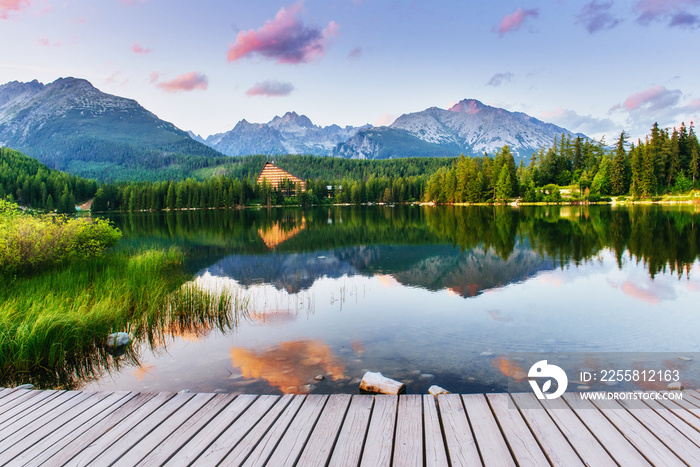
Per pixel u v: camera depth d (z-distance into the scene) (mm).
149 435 4535
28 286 12547
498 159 112625
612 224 40344
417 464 3852
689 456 3840
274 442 4316
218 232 44719
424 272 18906
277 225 54812
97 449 4262
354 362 8328
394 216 69125
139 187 150625
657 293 13914
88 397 5652
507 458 3912
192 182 148625
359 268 20422
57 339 8695
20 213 17094
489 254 23750
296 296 14617
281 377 7605
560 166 118062
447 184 123688
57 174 151750
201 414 5020
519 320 11211
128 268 15992
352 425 4672
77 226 18219
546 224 43125
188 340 9898
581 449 4020
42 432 4668
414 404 5203
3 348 8172
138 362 8531
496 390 6828
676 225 37625
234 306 13047
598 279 16438
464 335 9992
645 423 4516
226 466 3885
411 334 10156
